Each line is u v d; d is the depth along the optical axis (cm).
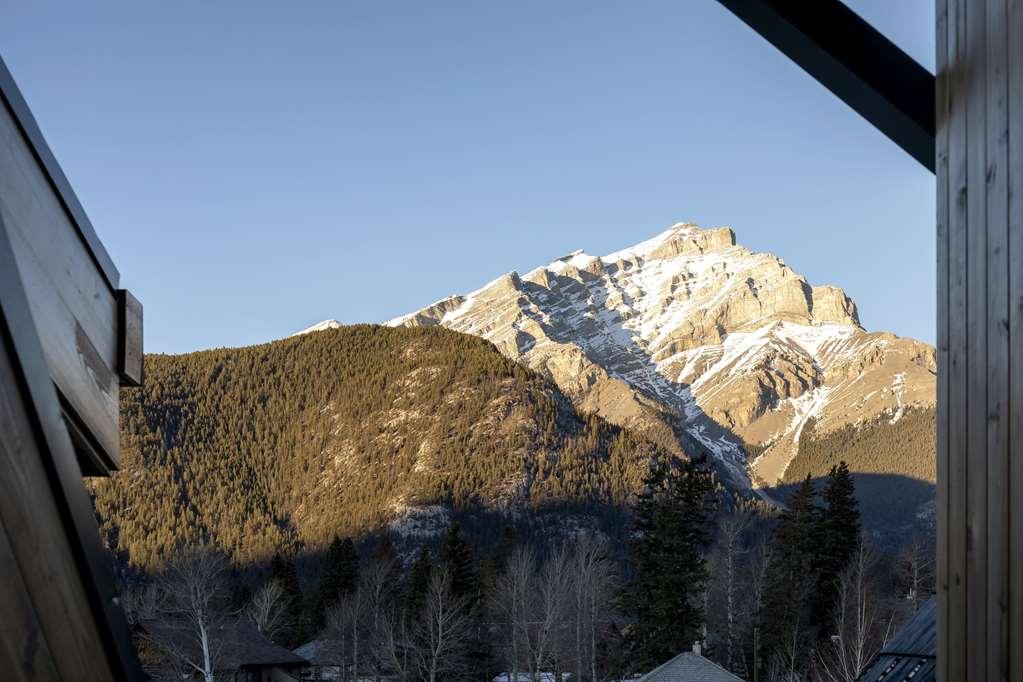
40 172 183
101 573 157
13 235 168
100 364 213
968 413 207
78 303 201
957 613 220
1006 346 180
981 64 191
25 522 133
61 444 146
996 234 184
